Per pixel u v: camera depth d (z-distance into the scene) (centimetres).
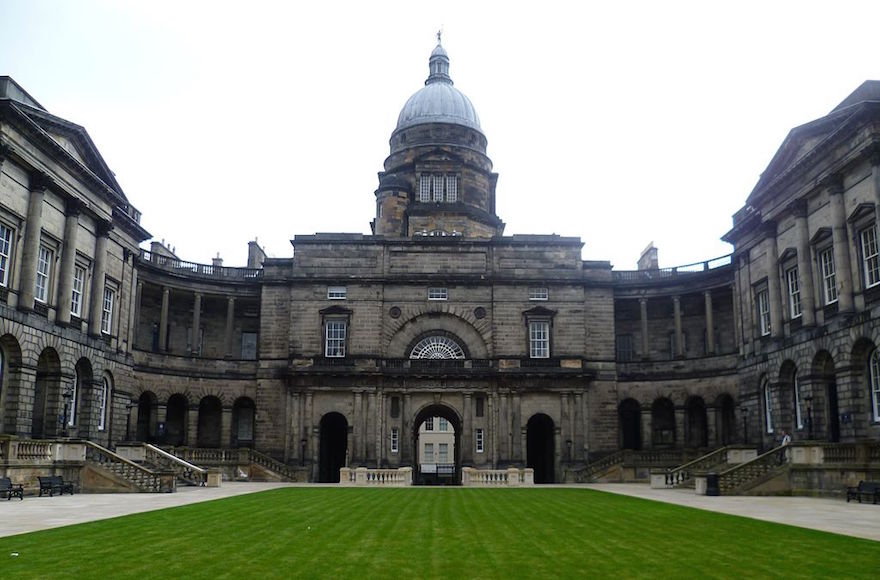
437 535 2178
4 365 4250
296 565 1655
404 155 8094
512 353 6738
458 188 7888
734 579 1526
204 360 6825
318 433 6569
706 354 6675
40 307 4516
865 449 3922
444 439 11300
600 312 6969
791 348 4984
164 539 2058
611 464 6353
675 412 6769
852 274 4344
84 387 5128
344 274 6850
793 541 2081
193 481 4994
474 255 6925
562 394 6681
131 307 5928
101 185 5116
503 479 5494
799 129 4741
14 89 4347
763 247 5538
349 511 2938
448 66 8856
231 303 7031
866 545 1997
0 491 3522
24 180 4344
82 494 4103
